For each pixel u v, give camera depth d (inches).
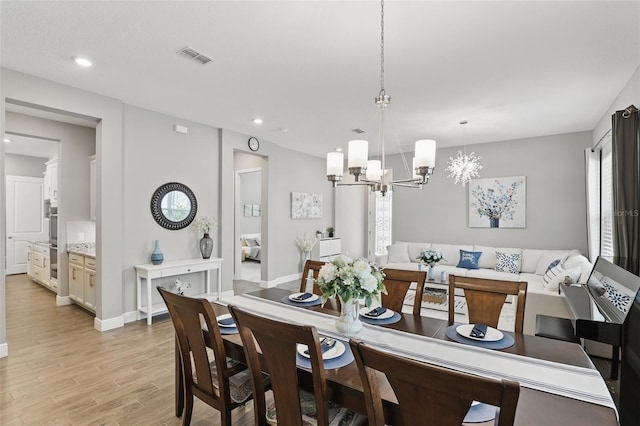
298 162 261.3
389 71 115.6
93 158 188.5
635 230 112.8
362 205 317.4
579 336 86.0
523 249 206.5
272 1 78.6
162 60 108.8
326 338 65.7
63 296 182.5
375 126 185.8
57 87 126.9
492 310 79.0
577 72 115.4
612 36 92.4
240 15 84.3
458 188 235.0
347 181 307.4
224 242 195.2
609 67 111.5
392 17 84.4
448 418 34.6
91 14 83.8
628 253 113.5
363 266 68.6
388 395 46.1
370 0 77.7
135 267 156.3
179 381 82.0
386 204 297.6
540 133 199.6
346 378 50.4
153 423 80.9
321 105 151.7
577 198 197.0
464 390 31.8
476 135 204.4
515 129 190.7
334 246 287.3
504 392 29.5
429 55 104.1
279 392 52.9
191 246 181.5
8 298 196.9
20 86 117.5
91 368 109.0
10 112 164.1
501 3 78.6
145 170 160.6
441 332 70.9
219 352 62.9
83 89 133.9
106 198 143.0
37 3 79.1
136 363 112.9
